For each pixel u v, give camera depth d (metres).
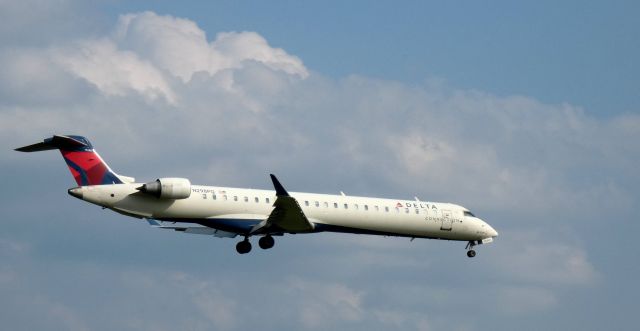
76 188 131.62
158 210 133.88
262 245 143.00
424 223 150.50
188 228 139.88
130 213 133.38
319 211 143.25
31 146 131.25
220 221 136.62
